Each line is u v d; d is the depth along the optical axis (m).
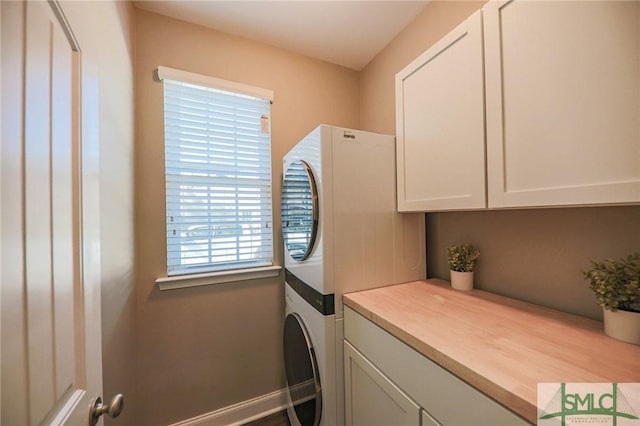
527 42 0.78
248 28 1.67
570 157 0.69
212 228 1.66
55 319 0.48
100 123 0.91
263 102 1.81
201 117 1.63
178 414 1.53
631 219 0.82
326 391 1.15
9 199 0.38
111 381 1.01
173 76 1.52
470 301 1.11
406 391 0.84
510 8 0.82
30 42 0.43
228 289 1.68
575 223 0.96
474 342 0.75
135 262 1.40
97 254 0.66
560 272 1.00
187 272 1.59
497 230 1.22
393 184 1.35
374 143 1.29
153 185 1.50
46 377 0.45
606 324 0.79
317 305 1.20
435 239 1.55
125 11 1.28
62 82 0.52
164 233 1.53
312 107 1.99
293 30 1.70
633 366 0.62
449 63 1.03
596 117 0.64
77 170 0.57
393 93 1.83
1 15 0.36
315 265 1.22
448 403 0.69
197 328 1.59
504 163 0.85
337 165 1.19
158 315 1.50
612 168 0.62
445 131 1.06
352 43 1.85
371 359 1.01
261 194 1.80
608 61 0.62
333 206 1.18
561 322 0.89
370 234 1.28
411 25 1.66
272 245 1.82
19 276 0.39
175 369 1.53
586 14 0.66
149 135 1.49
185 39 1.59
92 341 0.62
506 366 0.63
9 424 0.36
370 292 1.24
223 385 1.65
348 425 1.16
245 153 1.76
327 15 1.58
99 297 0.67
